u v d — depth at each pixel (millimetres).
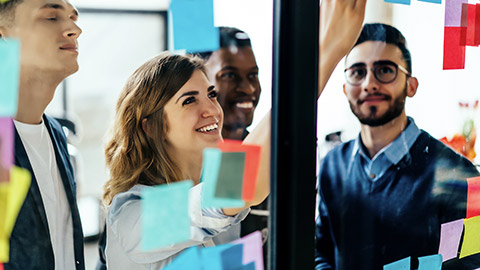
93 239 1948
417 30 1288
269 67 1248
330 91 1283
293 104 882
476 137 1377
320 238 1354
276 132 898
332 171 1334
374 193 1325
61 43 867
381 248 1330
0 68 679
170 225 783
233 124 1228
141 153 1015
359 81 1286
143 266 949
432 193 1317
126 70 2510
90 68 2510
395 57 1280
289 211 897
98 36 2428
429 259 1241
